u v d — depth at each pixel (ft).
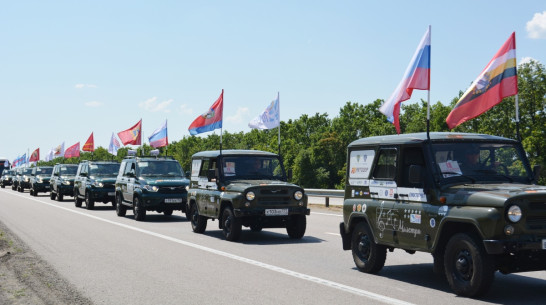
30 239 47.29
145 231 54.44
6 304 23.43
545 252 22.71
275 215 45.39
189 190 55.31
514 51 32.40
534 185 25.45
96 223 63.31
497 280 28.48
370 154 30.76
